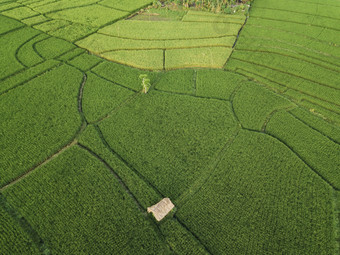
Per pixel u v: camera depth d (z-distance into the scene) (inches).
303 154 914.1
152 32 1686.8
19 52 1448.1
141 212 745.0
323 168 868.0
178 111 1078.4
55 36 1621.6
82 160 873.5
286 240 682.2
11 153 895.7
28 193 777.6
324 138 969.5
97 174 831.7
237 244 676.7
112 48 1509.6
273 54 1472.7
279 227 708.7
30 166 856.9
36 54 1430.9
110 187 796.0
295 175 837.8
